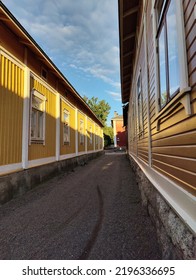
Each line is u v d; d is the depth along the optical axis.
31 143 5.97
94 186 6.27
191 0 1.65
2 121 4.50
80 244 2.67
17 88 5.16
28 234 2.99
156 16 3.07
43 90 6.91
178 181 2.06
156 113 3.12
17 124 5.13
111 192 5.51
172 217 2.08
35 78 6.24
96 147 19.89
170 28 2.32
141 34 5.03
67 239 2.82
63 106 9.28
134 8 5.18
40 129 6.77
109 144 38.91
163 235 2.37
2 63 4.54
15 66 5.08
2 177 4.44
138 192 5.46
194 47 1.61
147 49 4.11
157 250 2.47
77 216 3.72
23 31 4.85
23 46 5.50
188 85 1.76
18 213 3.89
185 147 1.86
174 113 2.22
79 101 12.38
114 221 3.46
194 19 1.60
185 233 1.68
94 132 18.84
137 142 7.32
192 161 1.68
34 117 6.32
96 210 4.05
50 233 3.02
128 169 10.19
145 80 4.54
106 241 2.75
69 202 4.60
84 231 3.08
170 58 2.36
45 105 7.06
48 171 7.18
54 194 5.30
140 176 5.59
